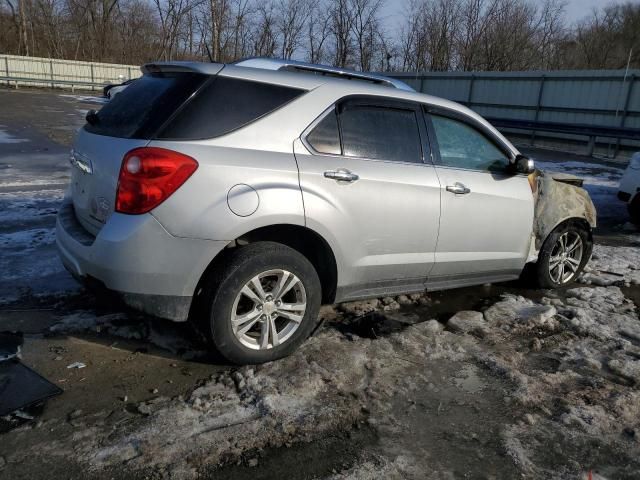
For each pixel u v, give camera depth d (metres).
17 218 6.14
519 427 2.86
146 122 2.95
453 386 3.21
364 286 3.68
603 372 3.50
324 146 3.33
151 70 3.41
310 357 3.37
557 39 33.97
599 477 2.53
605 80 17.97
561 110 19.48
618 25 34.97
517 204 4.37
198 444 2.54
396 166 3.62
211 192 2.89
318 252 3.50
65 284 4.29
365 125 3.55
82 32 41.88
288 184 3.10
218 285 3.00
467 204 4.00
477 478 2.47
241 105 3.09
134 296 2.92
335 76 3.70
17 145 12.23
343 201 3.34
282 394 2.96
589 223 5.07
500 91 21.66
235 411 2.80
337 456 2.54
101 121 3.35
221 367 3.22
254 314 3.16
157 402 2.84
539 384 3.28
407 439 2.70
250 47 35.78
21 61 31.48
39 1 40.72
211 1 30.94
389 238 3.62
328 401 2.95
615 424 2.92
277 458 2.49
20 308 3.83
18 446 2.46
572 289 5.07
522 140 20.53
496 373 3.39
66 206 3.62
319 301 3.39
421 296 4.63
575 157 16.61
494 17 32.59
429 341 3.74
